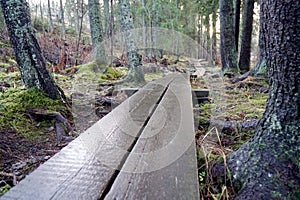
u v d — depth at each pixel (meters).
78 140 1.02
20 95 2.89
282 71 1.23
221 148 1.62
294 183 1.14
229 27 6.53
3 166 1.80
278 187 1.14
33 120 2.59
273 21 1.19
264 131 1.35
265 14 1.26
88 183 0.71
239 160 1.34
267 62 1.33
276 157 1.22
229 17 6.53
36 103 2.82
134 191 0.67
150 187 0.69
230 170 1.33
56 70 5.96
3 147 2.06
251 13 6.82
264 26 1.29
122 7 4.35
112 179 0.73
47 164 0.81
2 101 2.84
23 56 2.92
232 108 2.73
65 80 4.44
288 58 1.18
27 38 2.91
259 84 4.05
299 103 1.22
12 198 0.63
